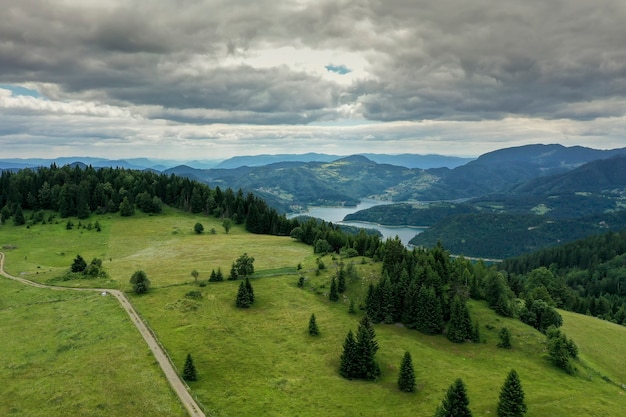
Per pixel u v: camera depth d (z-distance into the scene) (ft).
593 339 422.82
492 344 360.48
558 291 598.34
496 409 253.03
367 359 289.33
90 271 440.86
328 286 440.45
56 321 324.60
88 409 211.61
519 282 587.68
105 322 320.70
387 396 265.34
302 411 239.09
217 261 530.68
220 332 325.42
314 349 319.47
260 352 305.12
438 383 286.05
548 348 347.77
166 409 217.36
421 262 450.30
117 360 261.65
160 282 430.20
